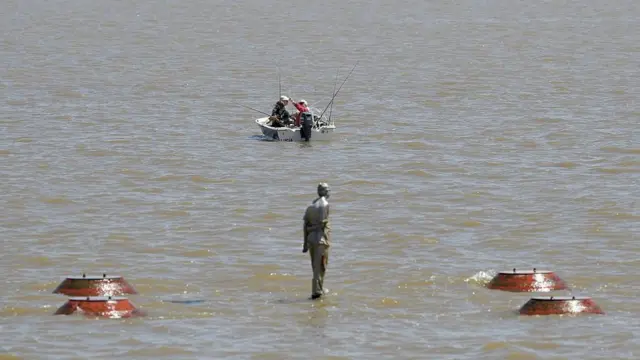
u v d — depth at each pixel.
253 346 58.53
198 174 105.62
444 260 76.25
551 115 138.00
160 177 104.12
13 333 59.91
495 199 94.75
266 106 152.25
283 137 124.50
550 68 183.25
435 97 155.38
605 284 70.69
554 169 106.81
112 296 67.00
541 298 64.88
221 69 187.88
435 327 61.78
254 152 117.50
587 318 63.25
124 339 59.22
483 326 61.91
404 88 164.38
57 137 124.19
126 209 91.38
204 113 144.00
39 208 91.25
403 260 76.12
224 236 82.75
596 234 83.06
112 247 79.38
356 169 107.94
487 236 82.75
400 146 120.00
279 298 67.44
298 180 103.50
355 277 71.88
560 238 82.06
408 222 86.94
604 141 120.25
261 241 81.31
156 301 66.50
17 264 74.69
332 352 57.75
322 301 66.69
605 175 104.12
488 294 68.31
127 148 118.06
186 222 87.00
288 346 58.62
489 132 127.12
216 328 61.47
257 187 100.56
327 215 67.19
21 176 103.62
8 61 196.62
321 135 124.75
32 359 56.06
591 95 154.62
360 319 63.34
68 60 198.50
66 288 67.94
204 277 72.00
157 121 136.88
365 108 147.12
